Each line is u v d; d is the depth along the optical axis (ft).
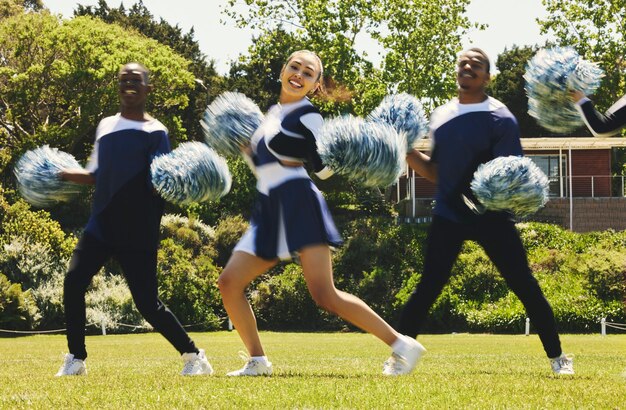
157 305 22.91
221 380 19.40
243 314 21.01
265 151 19.72
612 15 135.54
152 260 23.15
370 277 94.27
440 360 30.71
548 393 16.92
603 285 85.87
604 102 136.87
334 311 19.48
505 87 178.70
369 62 131.75
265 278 96.02
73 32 125.29
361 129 17.03
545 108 20.34
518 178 19.24
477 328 85.46
